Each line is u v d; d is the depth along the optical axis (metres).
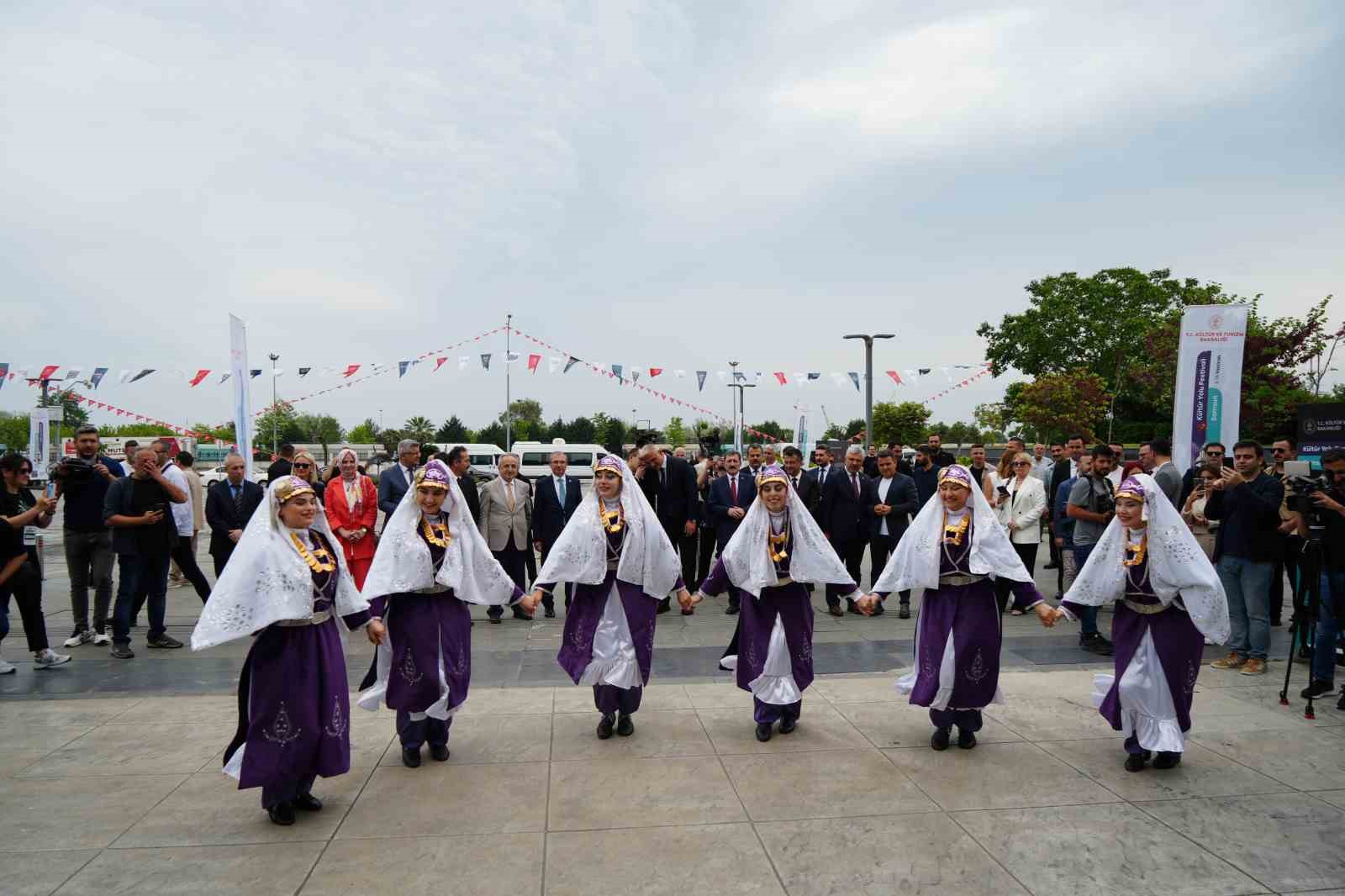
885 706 5.93
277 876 3.58
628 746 5.16
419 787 4.53
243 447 9.93
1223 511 6.95
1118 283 37.84
